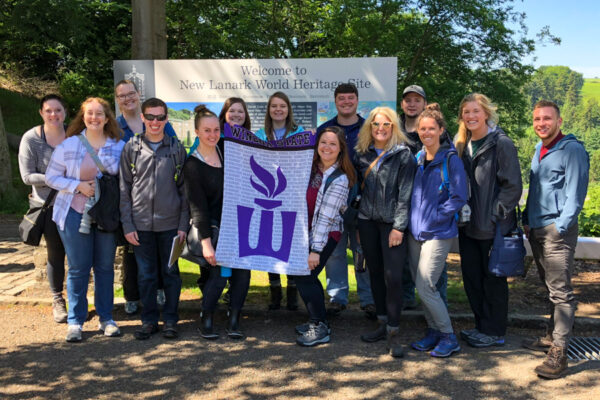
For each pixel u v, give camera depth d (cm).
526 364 376
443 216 375
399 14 1684
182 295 521
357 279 477
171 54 1912
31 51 1962
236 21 1759
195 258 419
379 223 401
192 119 615
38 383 342
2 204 1163
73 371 360
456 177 374
